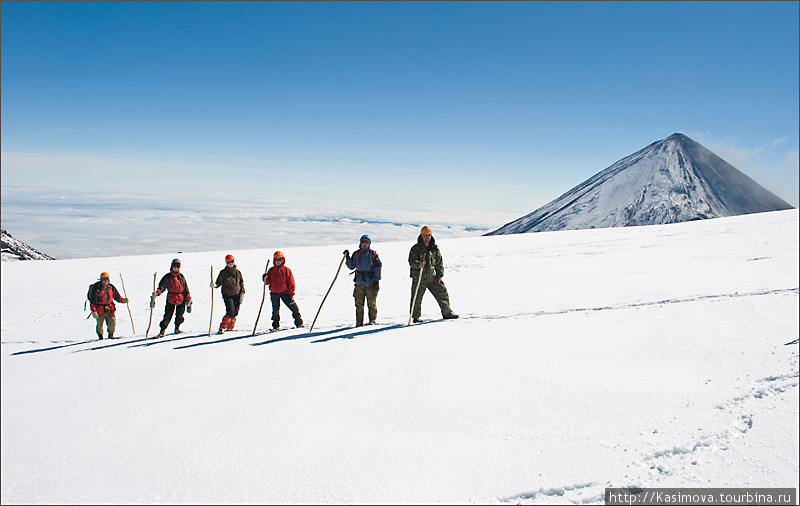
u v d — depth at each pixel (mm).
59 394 4652
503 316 7477
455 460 2836
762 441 2814
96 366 5855
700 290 8734
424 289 7883
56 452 3223
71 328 10898
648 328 5863
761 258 13688
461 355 5164
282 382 4594
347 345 5996
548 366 4617
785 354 4367
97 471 2908
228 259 9195
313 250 29344
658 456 2768
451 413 3572
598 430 3143
